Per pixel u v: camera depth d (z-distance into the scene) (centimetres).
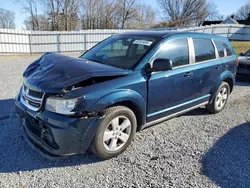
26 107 284
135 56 335
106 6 4100
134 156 305
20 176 256
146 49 338
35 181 249
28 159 288
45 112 260
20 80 716
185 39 385
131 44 361
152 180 258
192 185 252
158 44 342
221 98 480
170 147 332
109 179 258
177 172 274
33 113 271
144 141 346
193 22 5344
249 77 767
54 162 285
